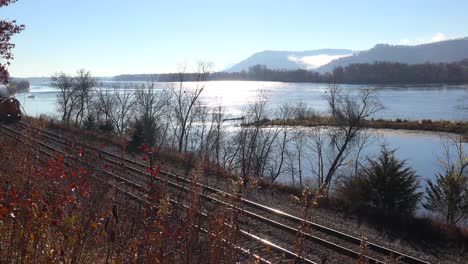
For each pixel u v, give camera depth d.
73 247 3.49
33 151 4.68
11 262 3.33
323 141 39.94
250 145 32.88
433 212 18.62
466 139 47.78
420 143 47.78
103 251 4.04
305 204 3.40
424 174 33.69
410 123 59.19
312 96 113.38
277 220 11.91
